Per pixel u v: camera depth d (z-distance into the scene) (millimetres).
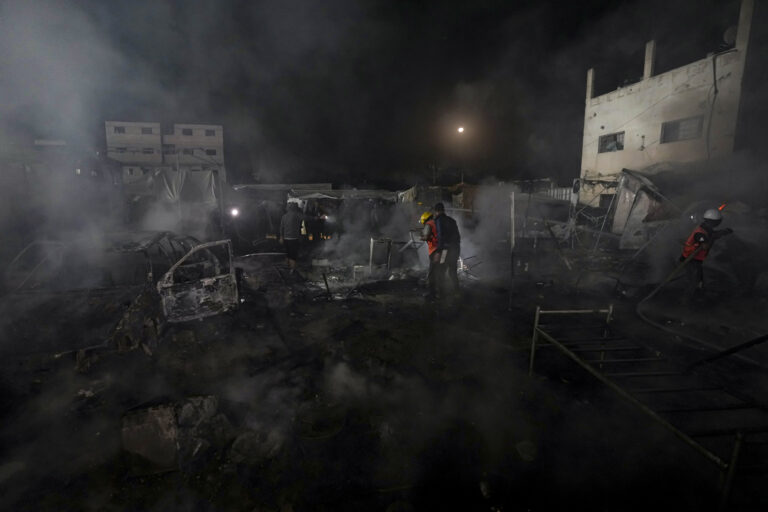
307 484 2416
